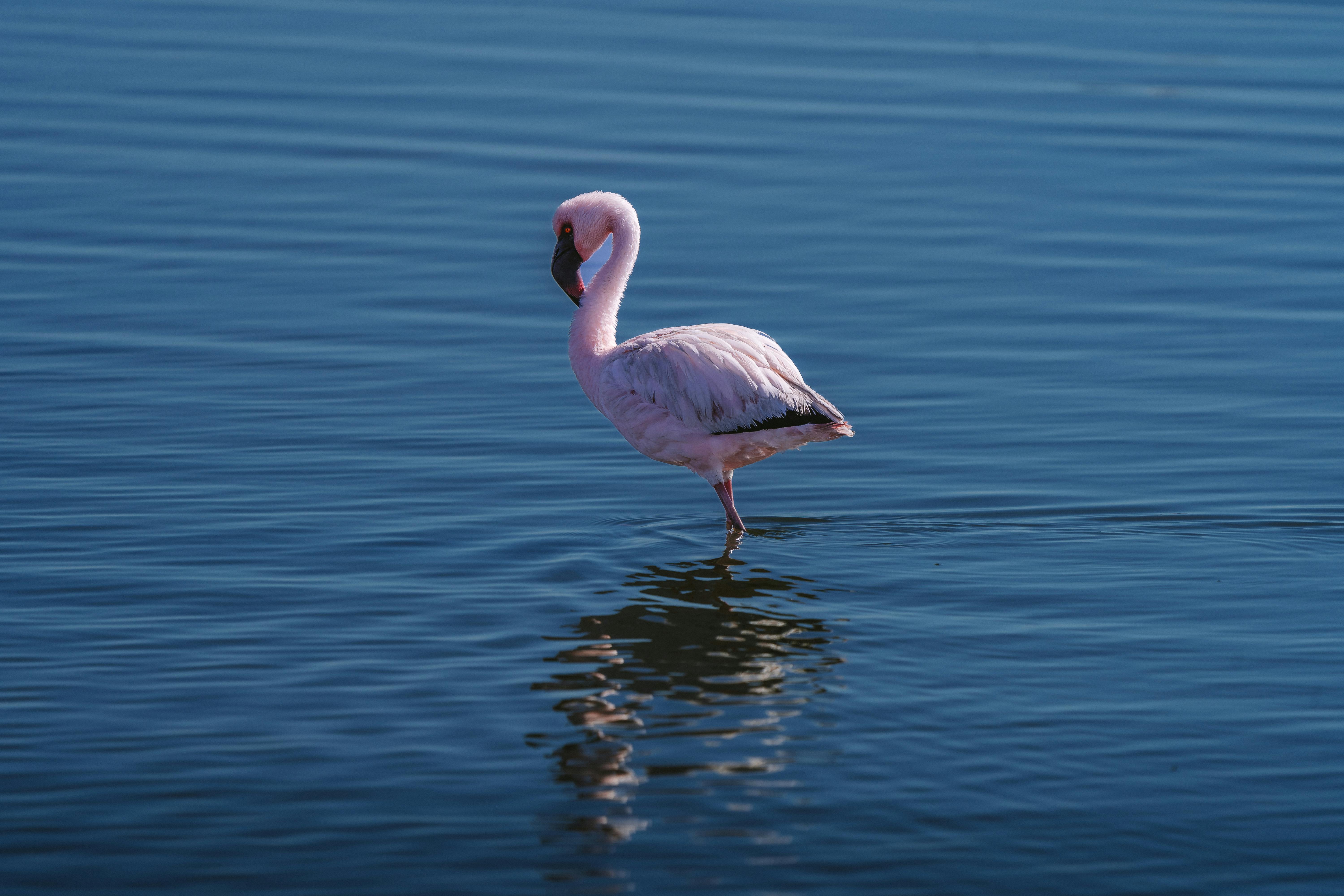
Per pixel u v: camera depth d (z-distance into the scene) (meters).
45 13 26.67
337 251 18.02
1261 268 17.66
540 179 20.12
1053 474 12.52
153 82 23.30
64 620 9.50
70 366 14.66
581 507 11.84
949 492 12.18
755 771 7.56
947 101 23.27
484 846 6.87
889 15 27.78
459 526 11.36
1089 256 18.06
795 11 27.91
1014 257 18.05
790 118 22.44
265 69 23.98
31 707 8.26
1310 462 12.70
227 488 11.99
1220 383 14.65
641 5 28.14
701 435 10.89
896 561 10.75
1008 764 7.66
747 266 17.70
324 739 7.90
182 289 16.81
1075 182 20.33
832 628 9.52
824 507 11.91
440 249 18.19
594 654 9.07
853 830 7.00
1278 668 8.93
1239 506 11.77
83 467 12.34
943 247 18.33
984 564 10.68
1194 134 22.00
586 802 7.25
